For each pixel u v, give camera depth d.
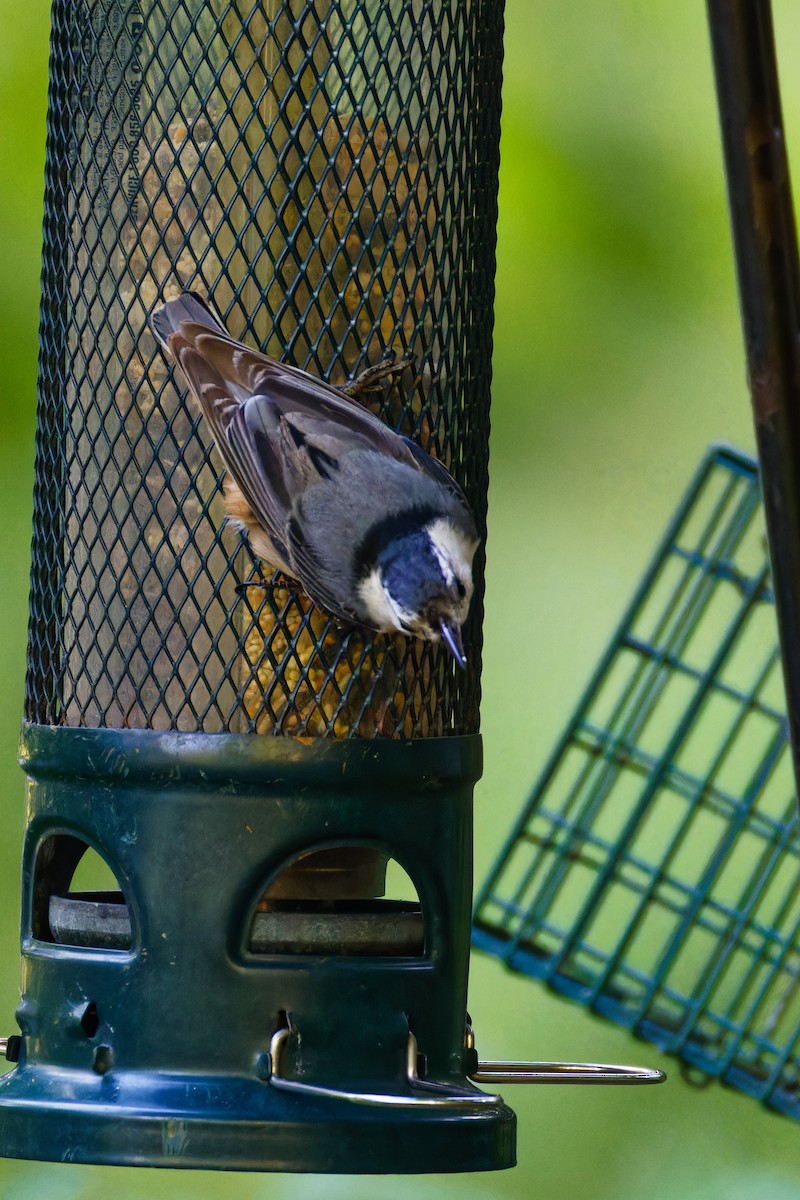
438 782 8.37
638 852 13.57
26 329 12.96
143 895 8.16
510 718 13.96
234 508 8.38
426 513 8.07
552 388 13.89
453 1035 8.33
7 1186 11.14
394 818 8.25
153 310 8.67
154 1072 8.05
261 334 8.72
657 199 13.75
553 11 13.94
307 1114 7.85
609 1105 12.52
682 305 13.82
